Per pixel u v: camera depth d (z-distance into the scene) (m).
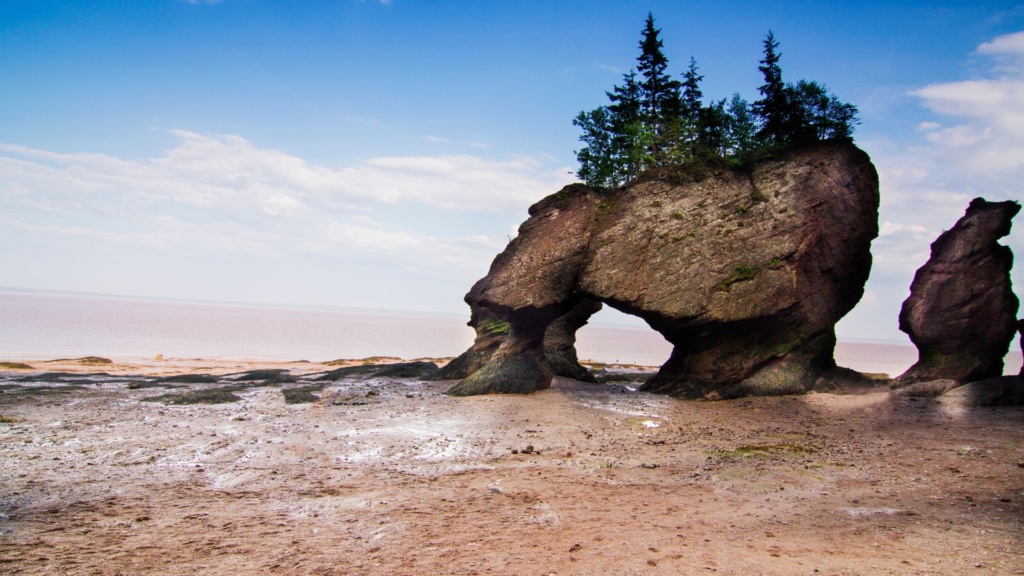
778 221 25.75
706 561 8.02
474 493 11.59
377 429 18.09
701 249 26.03
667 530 9.38
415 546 8.66
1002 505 10.60
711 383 24.95
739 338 25.20
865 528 9.42
